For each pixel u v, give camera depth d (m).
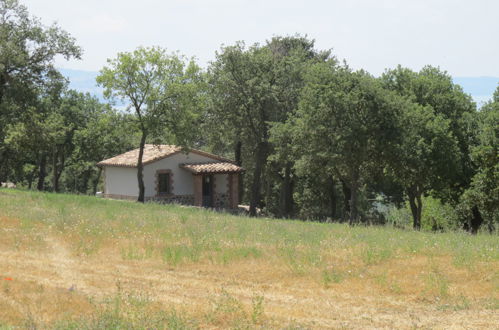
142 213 22.41
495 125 33.03
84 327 8.15
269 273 12.67
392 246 15.00
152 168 40.38
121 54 36.62
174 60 37.84
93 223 18.12
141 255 14.15
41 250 14.41
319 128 28.50
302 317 9.48
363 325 9.10
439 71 39.94
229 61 42.06
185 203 42.19
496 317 9.47
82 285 11.19
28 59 37.78
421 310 10.02
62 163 62.88
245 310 9.70
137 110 37.34
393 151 29.34
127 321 8.50
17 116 41.81
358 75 29.58
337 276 12.24
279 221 24.64
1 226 17.16
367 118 28.55
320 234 18.03
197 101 38.56
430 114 32.69
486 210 35.41
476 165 36.56
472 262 12.81
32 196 26.77
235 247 15.09
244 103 42.31
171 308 9.55
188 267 13.17
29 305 9.47
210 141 48.78
